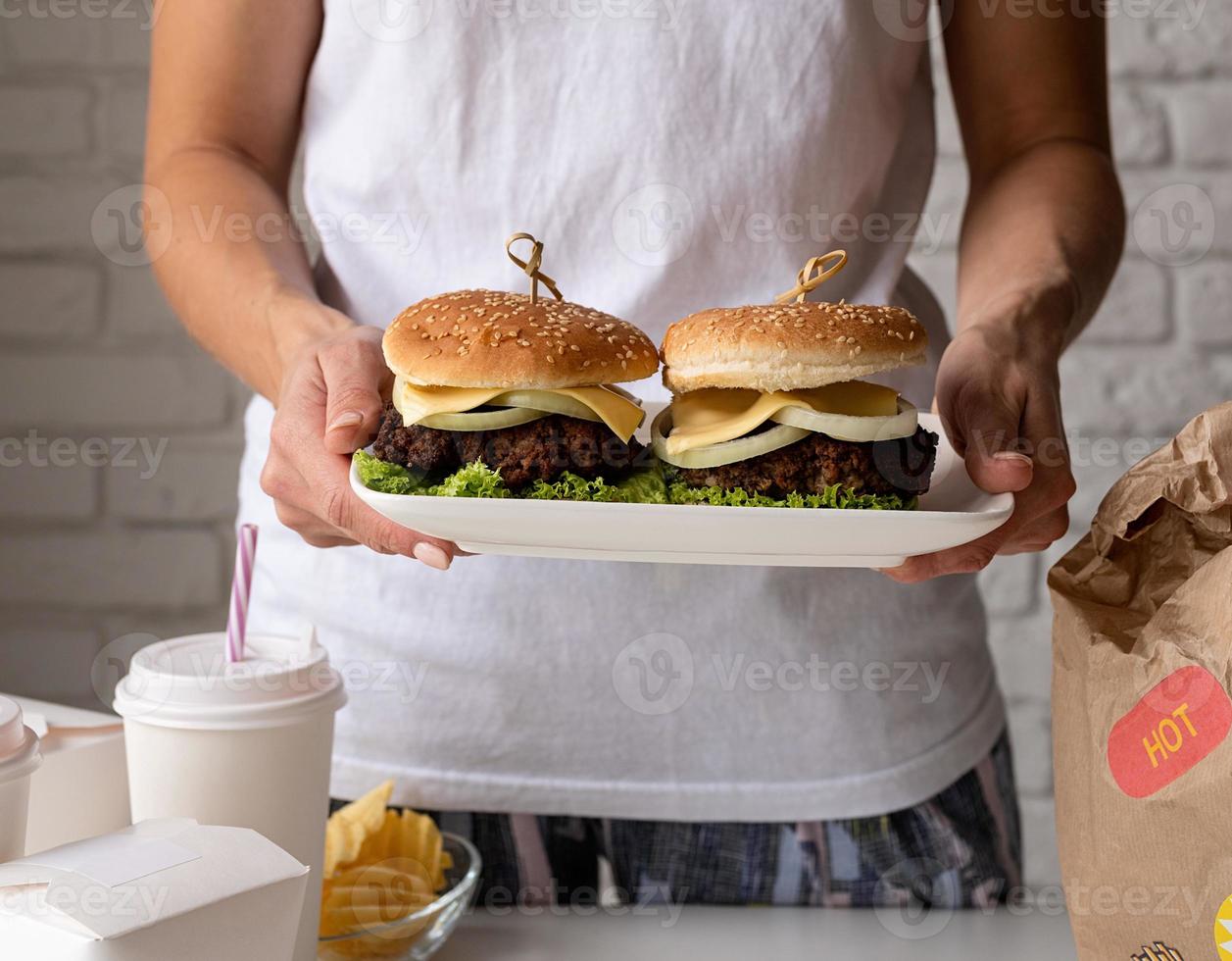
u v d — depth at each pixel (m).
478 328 0.73
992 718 1.11
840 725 1.03
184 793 0.72
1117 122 1.65
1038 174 1.03
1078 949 0.67
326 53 1.03
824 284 1.03
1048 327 0.88
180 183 1.00
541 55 0.98
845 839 1.04
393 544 0.73
